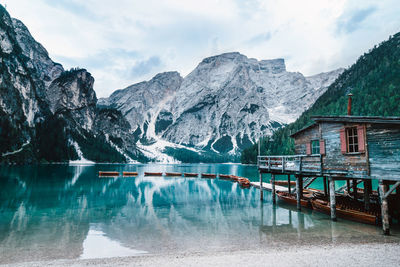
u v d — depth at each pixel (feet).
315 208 87.51
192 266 39.32
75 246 51.78
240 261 41.09
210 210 93.25
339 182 188.24
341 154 65.82
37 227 68.13
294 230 62.64
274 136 630.74
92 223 73.10
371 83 616.80
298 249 47.19
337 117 65.51
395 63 631.15
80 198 125.90
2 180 205.87
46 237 58.34
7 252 47.98
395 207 64.85
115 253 47.42
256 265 39.34
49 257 45.32
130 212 90.33
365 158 59.06
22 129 604.49
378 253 43.93
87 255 46.47
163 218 79.82
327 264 39.29
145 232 62.64
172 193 148.25
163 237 57.98
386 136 54.70
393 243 49.93
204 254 45.47
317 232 60.18
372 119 56.75
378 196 74.79
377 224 64.03
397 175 52.19
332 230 61.62
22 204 106.32
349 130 64.03
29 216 82.84
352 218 69.82
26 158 535.60
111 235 59.93
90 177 268.82
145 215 84.79
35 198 123.44
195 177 299.38
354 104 561.02
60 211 92.12
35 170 351.67
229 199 122.01
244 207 98.99
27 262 42.42
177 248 49.83
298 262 40.29
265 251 46.29
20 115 611.88
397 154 52.31
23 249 49.83
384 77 607.37
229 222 73.20
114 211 92.22
